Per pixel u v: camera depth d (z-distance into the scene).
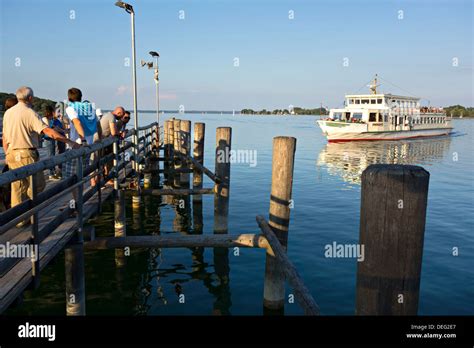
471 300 6.66
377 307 2.04
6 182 3.06
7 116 5.30
